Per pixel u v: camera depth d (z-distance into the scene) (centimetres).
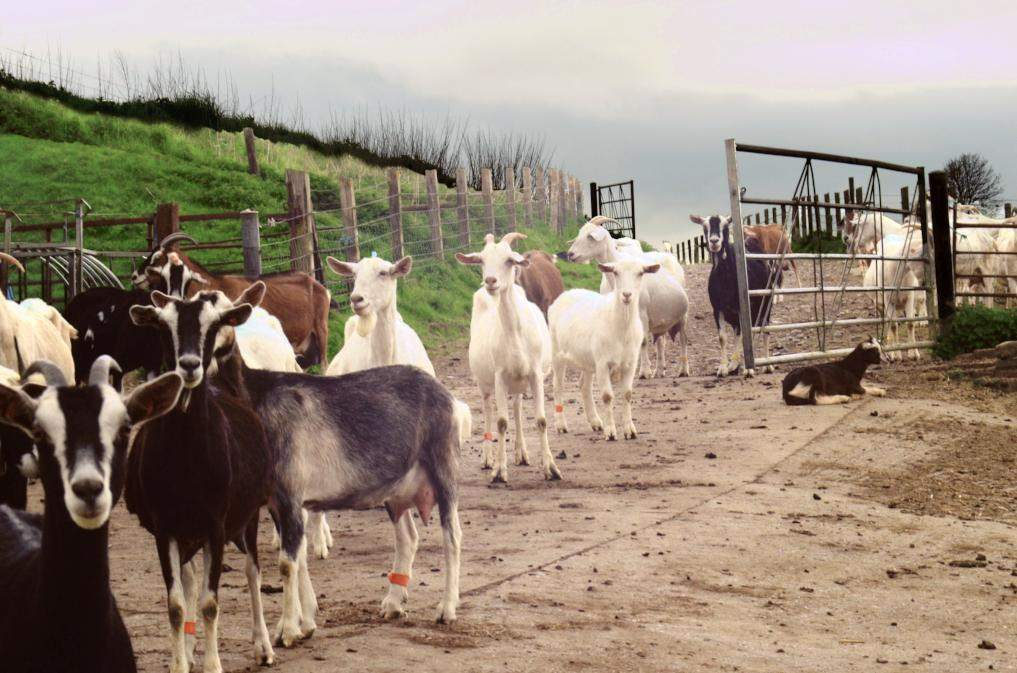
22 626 412
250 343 991
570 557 813
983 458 1178
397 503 700
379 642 624
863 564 818
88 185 2914
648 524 915
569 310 1387
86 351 1484
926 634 665
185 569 581
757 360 1703
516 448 1212
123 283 2388
